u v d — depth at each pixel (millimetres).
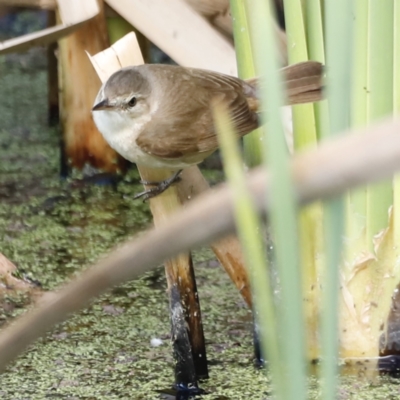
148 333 7531
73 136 11062
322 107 5742
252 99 6383
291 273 1925
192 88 6836
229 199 1497
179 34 7609
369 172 1386
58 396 6367
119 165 11180
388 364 6574
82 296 1601
